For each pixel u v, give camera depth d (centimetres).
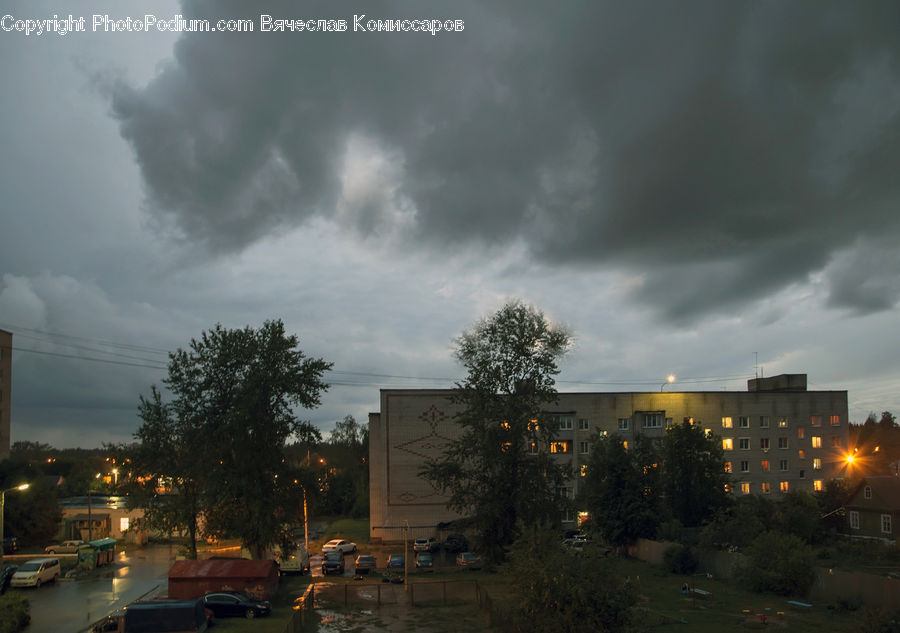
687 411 8619
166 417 5384
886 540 6369
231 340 5269
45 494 6931
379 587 4150
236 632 3259
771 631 3216
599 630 2542
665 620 3453
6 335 9356
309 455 9750
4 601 3538
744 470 8675
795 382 9038
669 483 6694
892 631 3012
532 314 5378
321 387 5338
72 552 6112
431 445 7825
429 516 7700
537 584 2628
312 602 4047
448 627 3422
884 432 12044
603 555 2734
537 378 5303
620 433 8362
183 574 4044
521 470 5138
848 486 7475
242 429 4941
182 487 5459
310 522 10625
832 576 4000
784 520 6378
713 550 5203
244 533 4931
